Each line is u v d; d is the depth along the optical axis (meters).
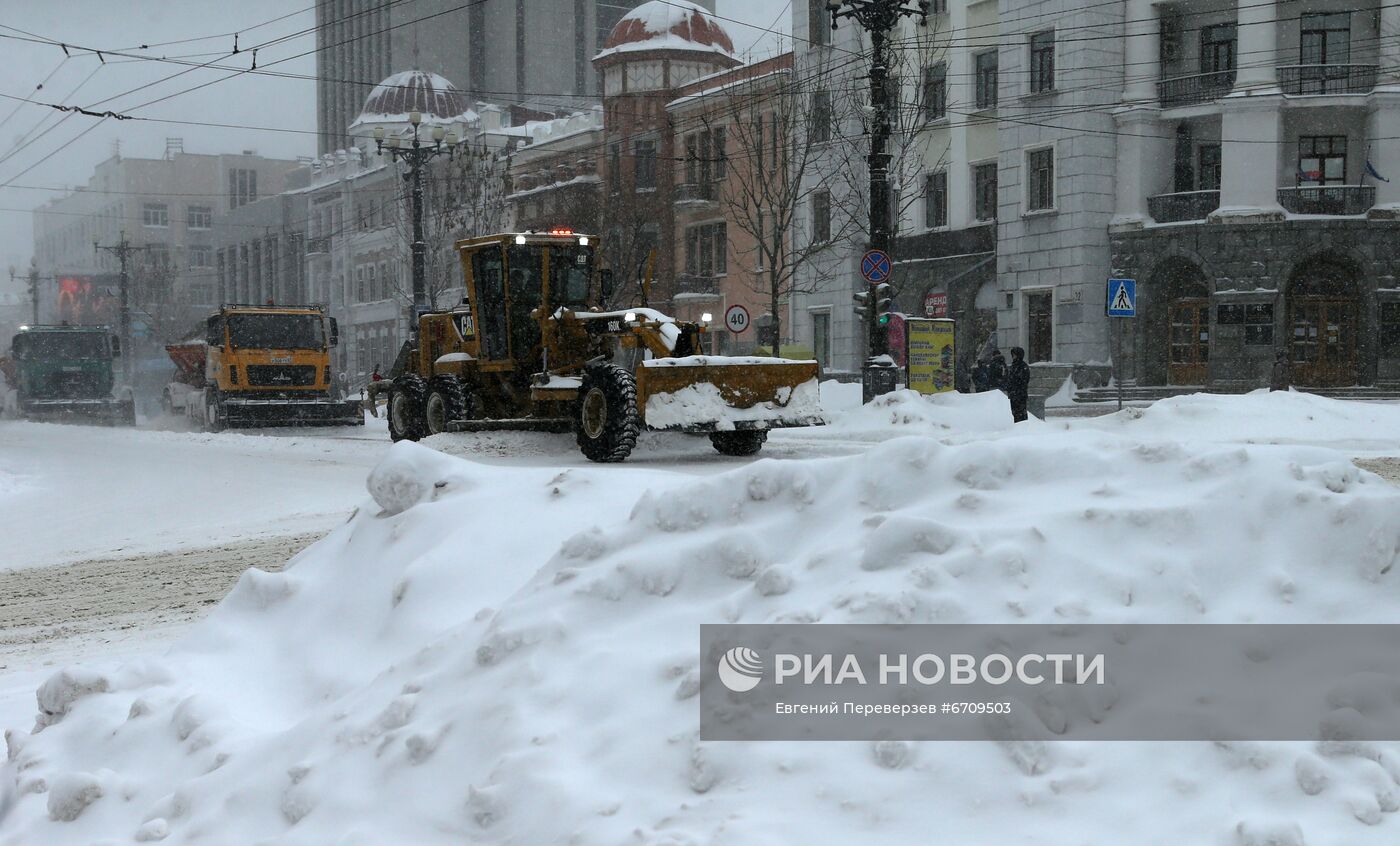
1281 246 33.16
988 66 37.88
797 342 42.69
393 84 79.12
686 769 2.84
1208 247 33.81
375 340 72.38
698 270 47.09
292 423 29.91
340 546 4.81
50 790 3.73
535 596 3.53
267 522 12.25
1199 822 2.55
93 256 145.62
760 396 14.61
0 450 26.11
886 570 3.17
